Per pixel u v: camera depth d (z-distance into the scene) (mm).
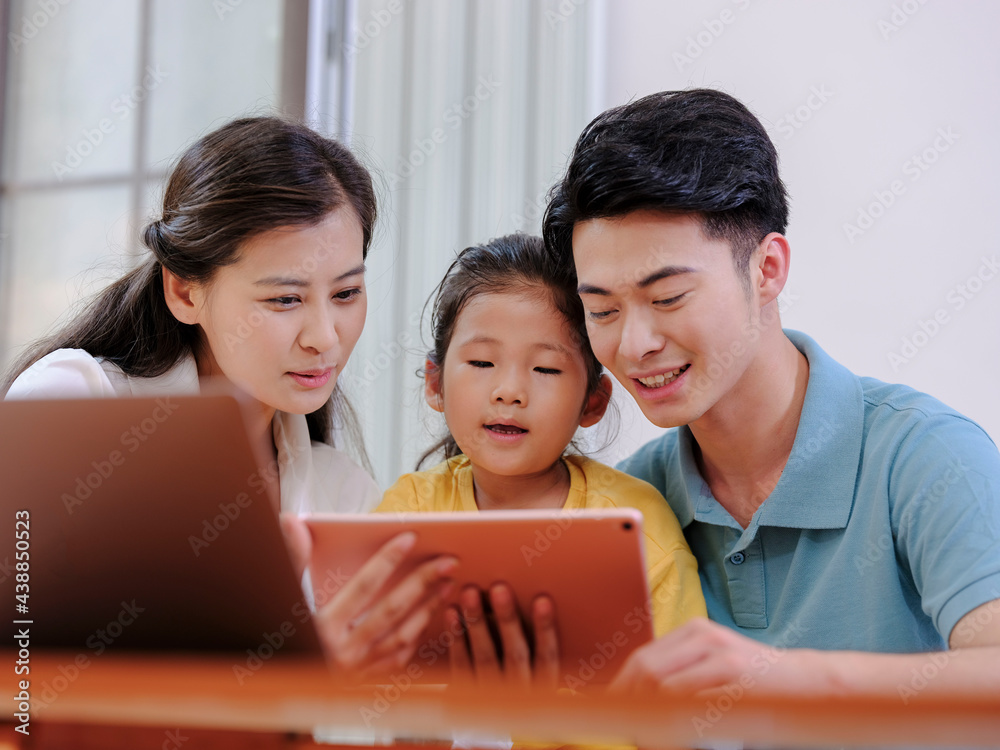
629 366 860
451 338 1105
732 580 957
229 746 693
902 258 1706
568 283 1058
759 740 415
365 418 2037
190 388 1089
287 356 975
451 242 2021
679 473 1062
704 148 839
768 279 914
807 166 1775
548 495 1103
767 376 924
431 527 646
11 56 2334
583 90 1938
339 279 987
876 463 896
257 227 936
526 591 666
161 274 1092
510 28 1999
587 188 842
